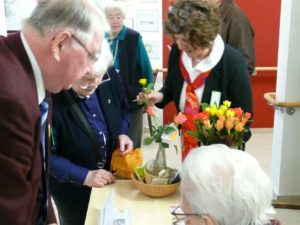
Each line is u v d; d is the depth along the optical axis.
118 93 1.92
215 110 1.61
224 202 0.94
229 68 1.92
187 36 1.83
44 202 1.28
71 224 1.99
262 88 5.12
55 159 1.75
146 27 4.73
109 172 1.84
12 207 1.00
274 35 4.99
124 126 1.99
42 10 1.04
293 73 3.13
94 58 1.12
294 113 3.21
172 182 1.68
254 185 0.95
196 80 1.96
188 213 1.00
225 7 3.26
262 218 0.96
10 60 1.02
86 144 1.78
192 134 1.66
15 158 0.98
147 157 3.21
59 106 1.74
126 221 1.50
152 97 2.13
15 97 0.95
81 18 1.04
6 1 3.57
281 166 3.32
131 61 3.09
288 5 3.04
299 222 3.06
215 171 0.97
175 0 1.89
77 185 1.87
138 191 1.74
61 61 1.06
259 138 5.02
